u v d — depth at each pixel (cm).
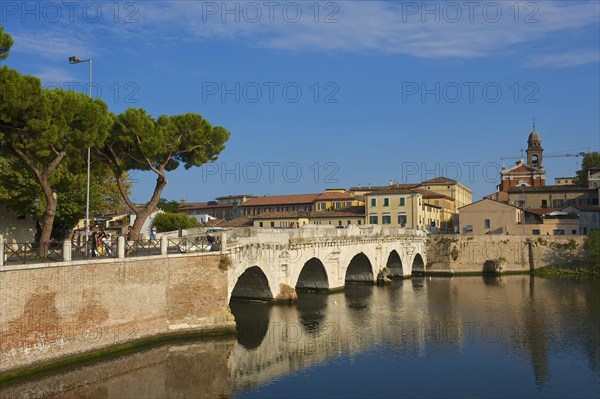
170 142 5147
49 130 3541
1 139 3522
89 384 3466
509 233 10738
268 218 11656
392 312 5850
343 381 3609
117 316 3891
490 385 3550
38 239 5856
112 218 10594
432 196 12988
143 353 4006
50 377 3384
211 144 5531
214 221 12556
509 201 13000
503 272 9888
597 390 3459
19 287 3250
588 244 9519
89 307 3688
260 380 3612
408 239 9438
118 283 3900
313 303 6312
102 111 4144
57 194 5597
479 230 10938
